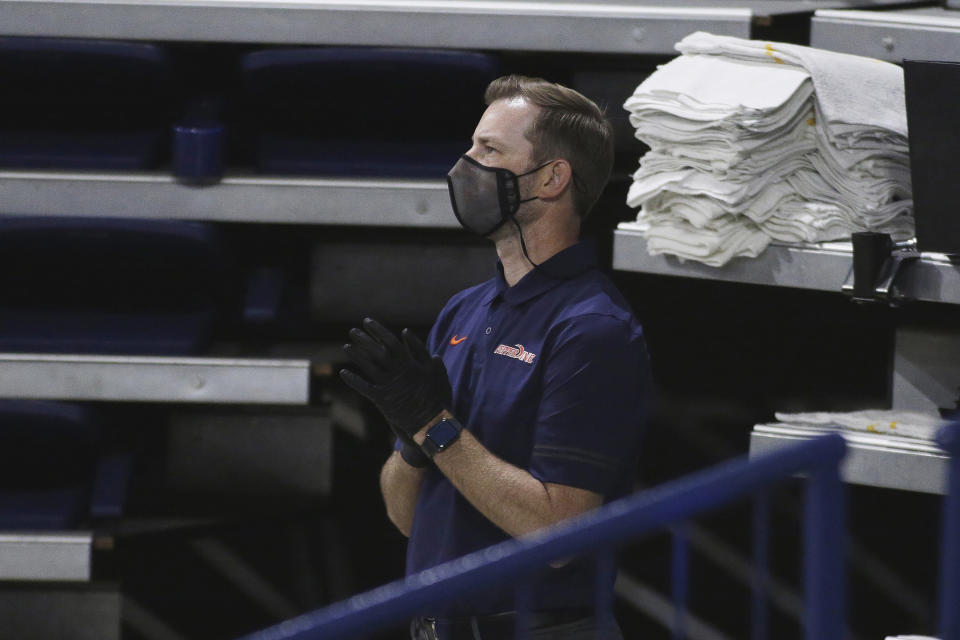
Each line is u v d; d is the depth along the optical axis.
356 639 4.21
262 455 13.38
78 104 13.34
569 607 7.45
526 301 7.65
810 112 9.26
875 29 11.02
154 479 13.41
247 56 12.50
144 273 13.07
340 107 13.10
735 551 12.99
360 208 12.54
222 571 12.88
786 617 12.62
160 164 13.59
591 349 7.31
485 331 7.76
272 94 12.87
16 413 12.21
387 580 13.05
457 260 13.74
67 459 12.96
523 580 4.49
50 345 12.56
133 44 12.41
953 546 5.13
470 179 7.75
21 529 12.00
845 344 12.84
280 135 13.29
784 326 13.02
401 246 13.73
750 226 9.29
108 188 12.56
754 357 13.17
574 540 4.57
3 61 12.62
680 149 9.20
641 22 11.82
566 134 7.71
